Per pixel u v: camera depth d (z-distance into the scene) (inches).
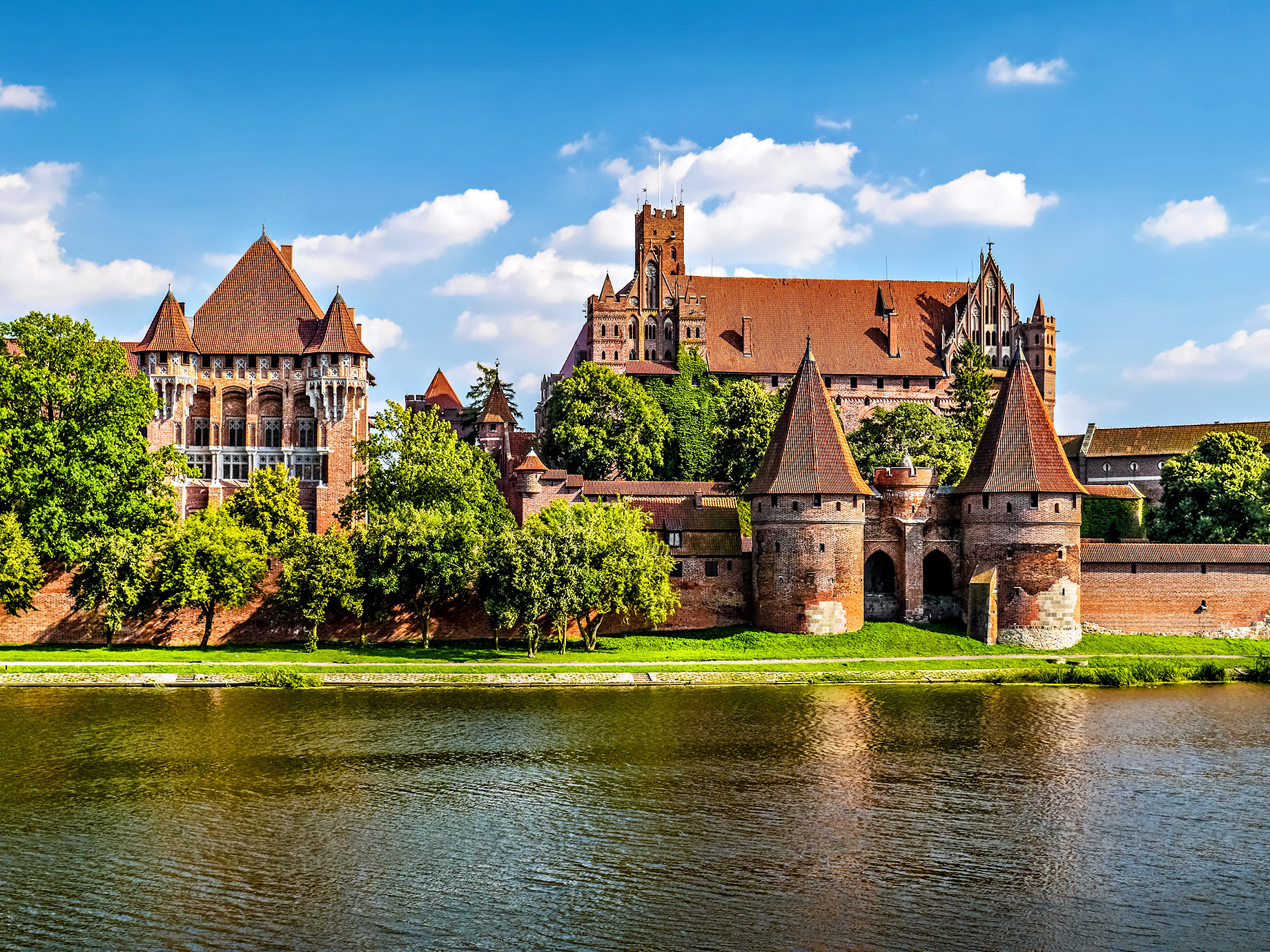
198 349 5260.8
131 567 3720.5
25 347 3988.7
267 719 3095.5
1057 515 3956.7
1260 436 6909.5
